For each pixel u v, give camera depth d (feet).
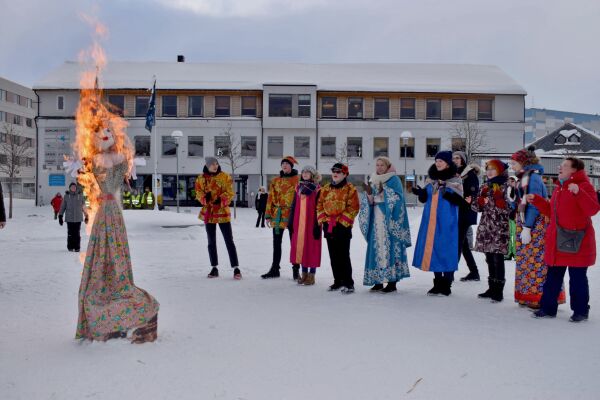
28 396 11.91
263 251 41.60
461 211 23.93
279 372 13.51
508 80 160.76
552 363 14.37
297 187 27.45
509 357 14.84
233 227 72.64
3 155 201.05
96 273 15.87
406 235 24.56
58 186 149.07
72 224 41.65
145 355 14.71
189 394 12.06
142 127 149.07
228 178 28.19
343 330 17.49
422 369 13.80
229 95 150.92
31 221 81.61
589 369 13.89
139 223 60.34
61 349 15.23
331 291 24.58
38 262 34.99
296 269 27.73
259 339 16.37
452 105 155.22
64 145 148.56
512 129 154.81
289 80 156.66
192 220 63.57
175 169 149.79
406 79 160.25
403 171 153.28
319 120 151.12
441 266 23.13
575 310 19.29
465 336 16.97
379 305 21.54
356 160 152.76
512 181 23.52
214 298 22.65
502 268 22.53
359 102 153.58
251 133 150.71
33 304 21.30
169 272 30.30
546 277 20.52
